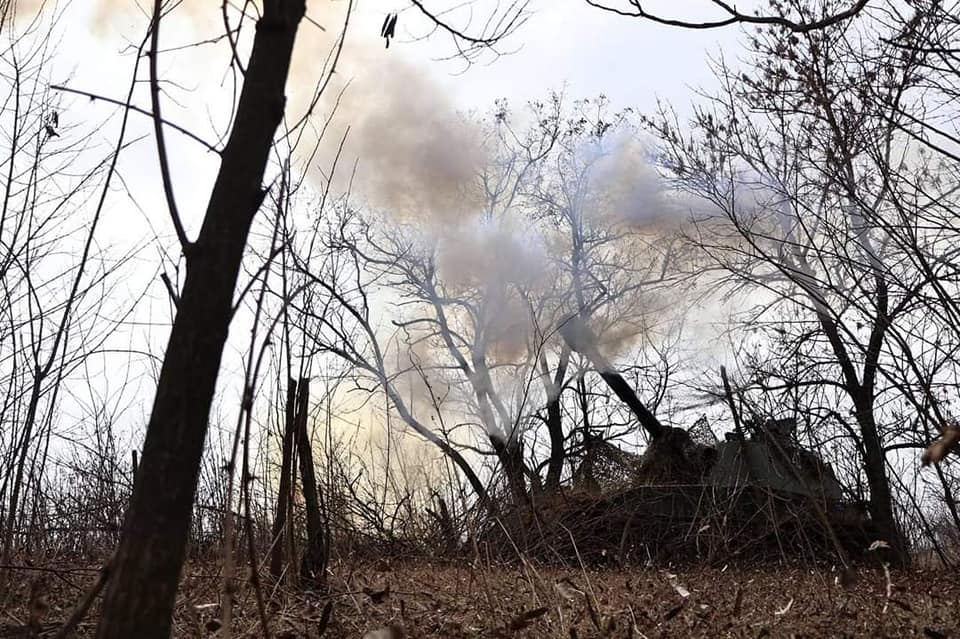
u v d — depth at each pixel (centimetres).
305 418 804
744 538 1667
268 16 377
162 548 343
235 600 697
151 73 371
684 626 642
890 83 907
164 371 355
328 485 910
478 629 623
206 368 355
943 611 701
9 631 600
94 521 1012
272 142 376
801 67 924
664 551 1752
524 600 711
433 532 1127
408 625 616
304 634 579
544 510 1691
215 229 362
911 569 1467
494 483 1144
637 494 1852
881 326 891
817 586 964
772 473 1599
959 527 1334
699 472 1861
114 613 338
